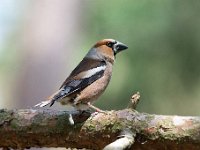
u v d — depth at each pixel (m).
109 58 10.36
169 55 16.22
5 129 8.28
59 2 19.56
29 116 8.28
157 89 16.52
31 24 19.58
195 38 16.09
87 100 9.56
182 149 7.79
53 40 19.42
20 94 19.44
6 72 25.39
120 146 7.49
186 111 16.89
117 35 16.44
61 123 8.16
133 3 16.30
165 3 16.05
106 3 16.73
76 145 8.26
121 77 16.55
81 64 10.09
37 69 19.31
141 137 7.84
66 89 9.31
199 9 16.00
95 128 8.03
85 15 18.81
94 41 17.30
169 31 16.09
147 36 16.17
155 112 16.67
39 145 8.40
